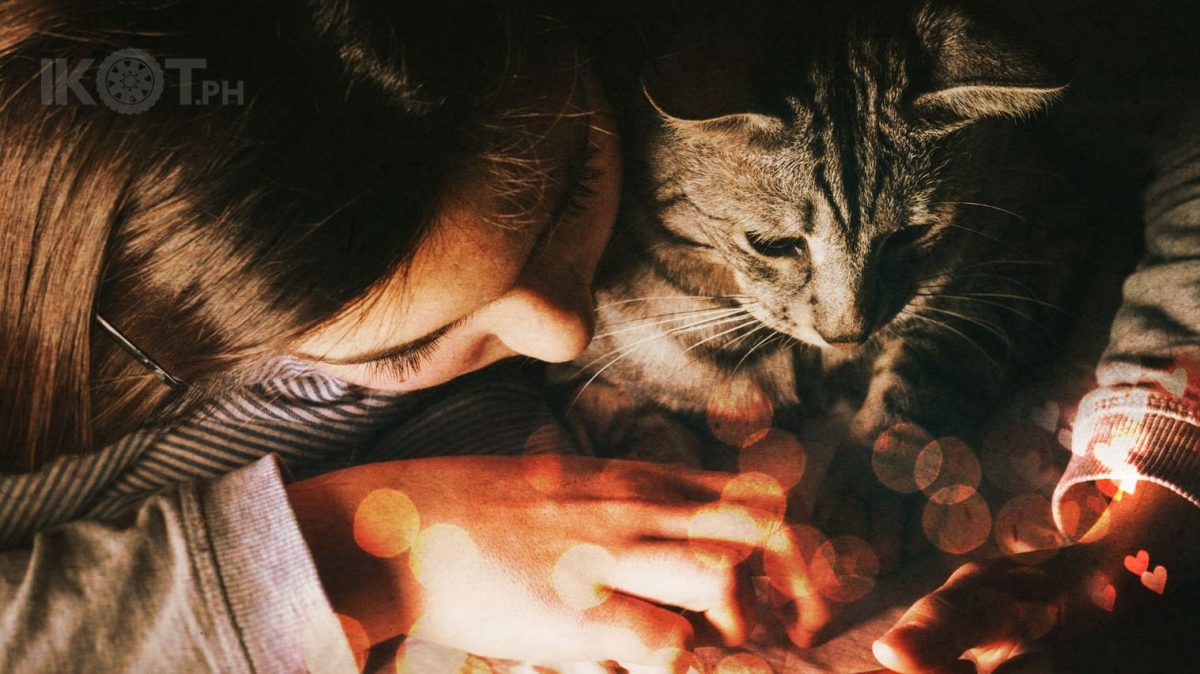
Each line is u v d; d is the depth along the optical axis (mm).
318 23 270
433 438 409
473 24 299
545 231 325
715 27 448
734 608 325
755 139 448
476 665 360
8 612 314
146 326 308
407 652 369
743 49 449
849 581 389
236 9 271
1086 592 348
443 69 284
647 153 460
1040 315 458
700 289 480
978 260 469
